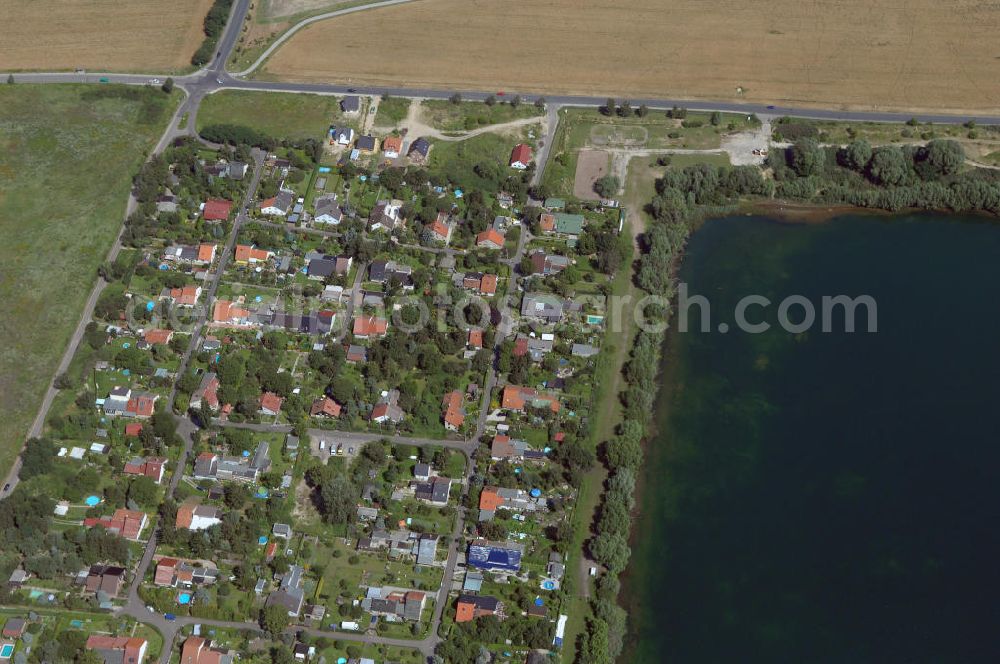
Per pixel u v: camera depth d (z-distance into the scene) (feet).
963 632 636.48
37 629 634.84
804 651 631.97
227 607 641.81
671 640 640.17
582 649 620.90
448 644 619.26
